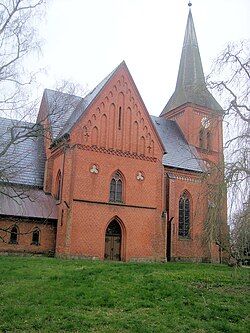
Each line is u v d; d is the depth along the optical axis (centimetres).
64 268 2259
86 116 3388
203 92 2000
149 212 3550
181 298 1523
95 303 1405
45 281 1775
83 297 1482
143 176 3591
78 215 3200
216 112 1909
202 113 4778
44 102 3972
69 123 3569
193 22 5394
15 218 3275
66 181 3272
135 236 3434
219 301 1517
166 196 4041
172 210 4000
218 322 1218
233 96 1841
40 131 2334
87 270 2109
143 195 3550
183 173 4206
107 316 1259
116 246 3397
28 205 3400
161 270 2344
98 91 3528
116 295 1527
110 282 1780
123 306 1395
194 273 2241
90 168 3328
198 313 1320
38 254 3303
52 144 3616
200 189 1914
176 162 4203
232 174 1628
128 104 3628
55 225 3412
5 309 1291
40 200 3516
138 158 3591
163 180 3856
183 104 4816
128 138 3575
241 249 1670
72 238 3136
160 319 1241
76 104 3306
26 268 2220
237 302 1515
